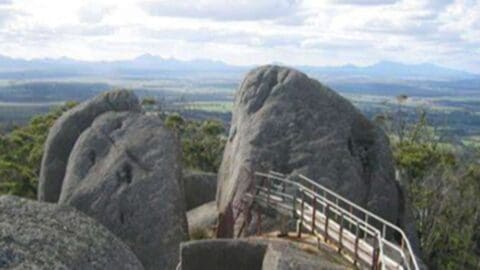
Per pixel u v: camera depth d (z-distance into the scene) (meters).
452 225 56.09
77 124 37.91
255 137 35.53
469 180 58.69
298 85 36.75
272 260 21.53
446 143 68.44
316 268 20.34
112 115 36.97
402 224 35.53
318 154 34.41
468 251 56.28
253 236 29.41
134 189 32.81
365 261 22.11
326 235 25.41
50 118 70.19
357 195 33.72
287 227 28.25
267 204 30.94
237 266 24.59
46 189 36.91
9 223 16.91
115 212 32.38
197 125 73.00
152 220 31.95
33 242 16.31
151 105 78.31
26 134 66.12
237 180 34.56
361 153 35.62
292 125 35.53
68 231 17.72
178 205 32.66
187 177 43.75
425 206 56.03
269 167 34.25
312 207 27.75
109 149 35.09
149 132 35.34
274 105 36.38
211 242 24.73
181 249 24.73
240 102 38.38
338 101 36.88
